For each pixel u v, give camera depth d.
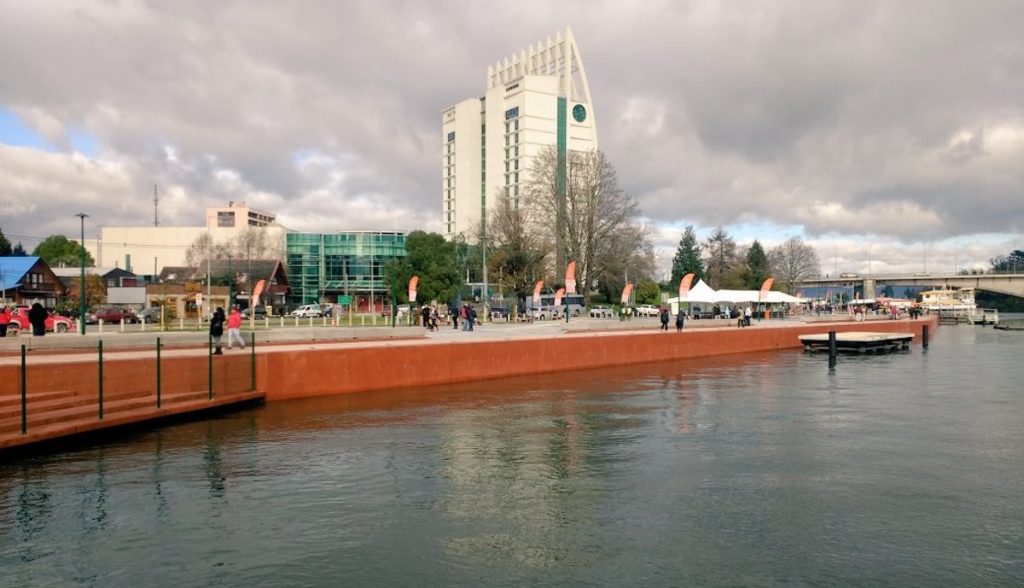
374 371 29.86
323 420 22.39
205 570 10.27
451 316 60.47
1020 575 10.12
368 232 118.69
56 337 25.75
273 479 15.09
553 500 13.66
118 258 124.38
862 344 52.81
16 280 68.25
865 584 9.81
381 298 116.88
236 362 25.31
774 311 93.44
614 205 76.38
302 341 33.66
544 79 140.88
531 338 37.09
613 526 12.16
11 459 16.67
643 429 20.95
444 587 9.73
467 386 31.84
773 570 10.28
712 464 16.56
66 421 18.75
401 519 12.52
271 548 11.12
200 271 102.81
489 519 12.54
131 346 27.55
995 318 113.94
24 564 10.42
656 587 9.70
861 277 150.50
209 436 19.69
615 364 42.12
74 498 13.65
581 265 76.38
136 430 20.36
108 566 10.38
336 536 11.66
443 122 165.25
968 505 13.37
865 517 12.64
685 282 52.81
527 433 20.28
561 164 78.12
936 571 10.26
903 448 18.34
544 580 9.95
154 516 12.61
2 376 19.00
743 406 25.59
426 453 17.62
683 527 12.12
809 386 31.95
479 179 155.75
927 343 58.22
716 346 50.50
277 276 104.88
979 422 22.22
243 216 148.12
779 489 14.41
